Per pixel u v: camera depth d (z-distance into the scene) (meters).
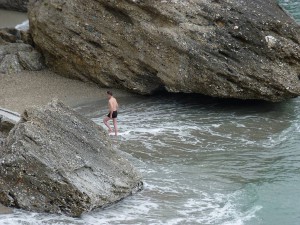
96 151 19.91
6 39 36.38
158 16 28.80
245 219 19.16
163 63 28.98
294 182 21.86
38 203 18.22
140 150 24.16
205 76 28.17
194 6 28.55
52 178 18.00
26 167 18.20
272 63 28.00
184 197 20.38
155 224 18.42
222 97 28.91
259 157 23.97
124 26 29.70
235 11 28.41
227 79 28.03
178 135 25.86
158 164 22.98
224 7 28.50
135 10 29.22
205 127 26.84
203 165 23.09
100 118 27.36
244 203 20.20
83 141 19.89
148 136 25.59
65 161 18.50
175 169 22.59
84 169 18.88
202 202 20.11
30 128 19.00
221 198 20.47
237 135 26.11
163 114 28.31
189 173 22.33
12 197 18.38
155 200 19.97
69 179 18.03
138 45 29.41
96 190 18.53
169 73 28.94
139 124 26.94
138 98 30.30
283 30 28.23
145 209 19.31
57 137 19.30
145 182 21.28
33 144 18.64
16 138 18.77
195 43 28.16
